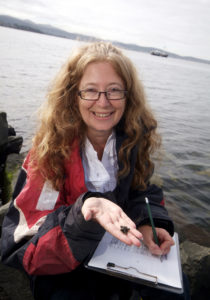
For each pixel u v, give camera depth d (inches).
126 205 27.4
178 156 83.0
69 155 24.3
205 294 32.4
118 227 18.1
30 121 111.3
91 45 24.7
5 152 75.2
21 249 20.7
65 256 20.0
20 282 29.1
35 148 25.7
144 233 23.3
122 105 24.6
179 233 46.4
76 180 24.1
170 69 727.1
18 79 201.0
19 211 22.9
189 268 32.4
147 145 29.2
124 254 20.9
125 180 26.8
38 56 436.8
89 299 20.7
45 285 21.5
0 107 123.8
